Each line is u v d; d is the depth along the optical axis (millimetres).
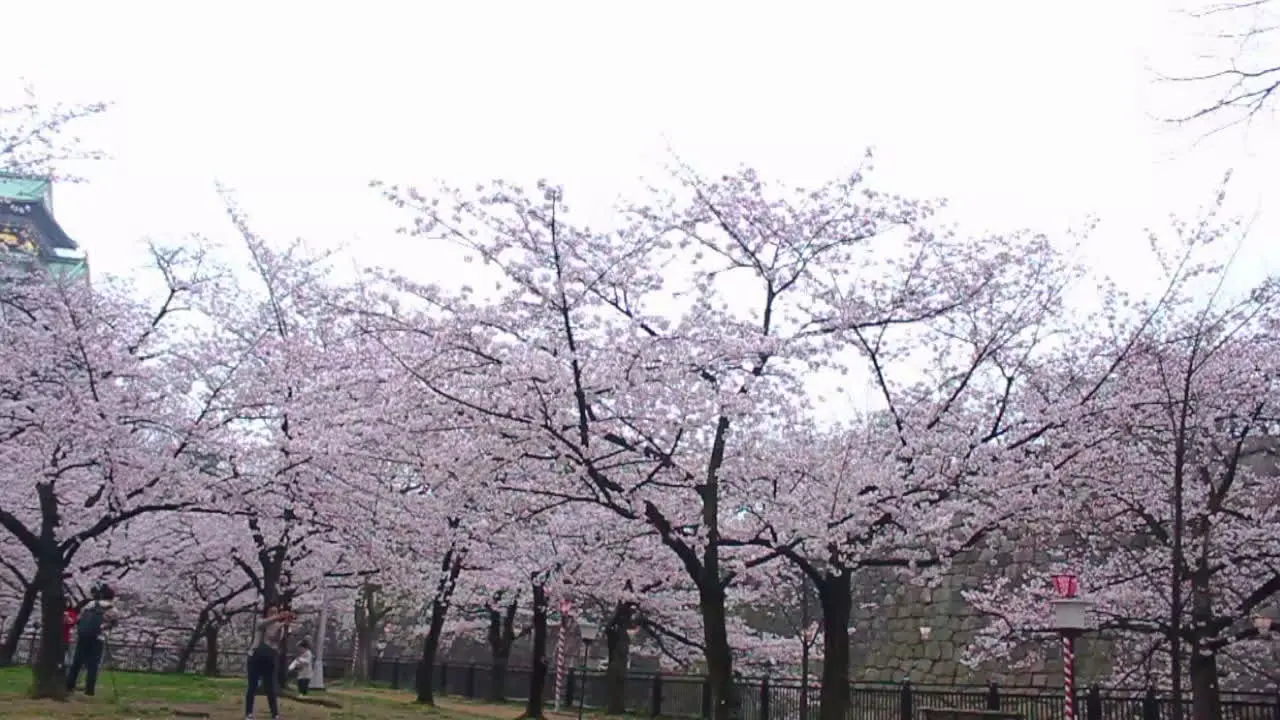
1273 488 16359
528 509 14727
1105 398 14836
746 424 14227
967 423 14820
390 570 22547
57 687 17047
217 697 20391
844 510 13844
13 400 17125
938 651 25297
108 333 17906
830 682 14219
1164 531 15852
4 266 17969
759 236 14672
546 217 13266
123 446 17234
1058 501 15031
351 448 15297
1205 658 14688
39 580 17766
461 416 13602
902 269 14930
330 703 21266
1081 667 20938
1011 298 15219
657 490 15242
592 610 28922
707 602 14039
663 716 25250
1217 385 15000
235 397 18266
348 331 15109
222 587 31375
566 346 13414
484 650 40094
